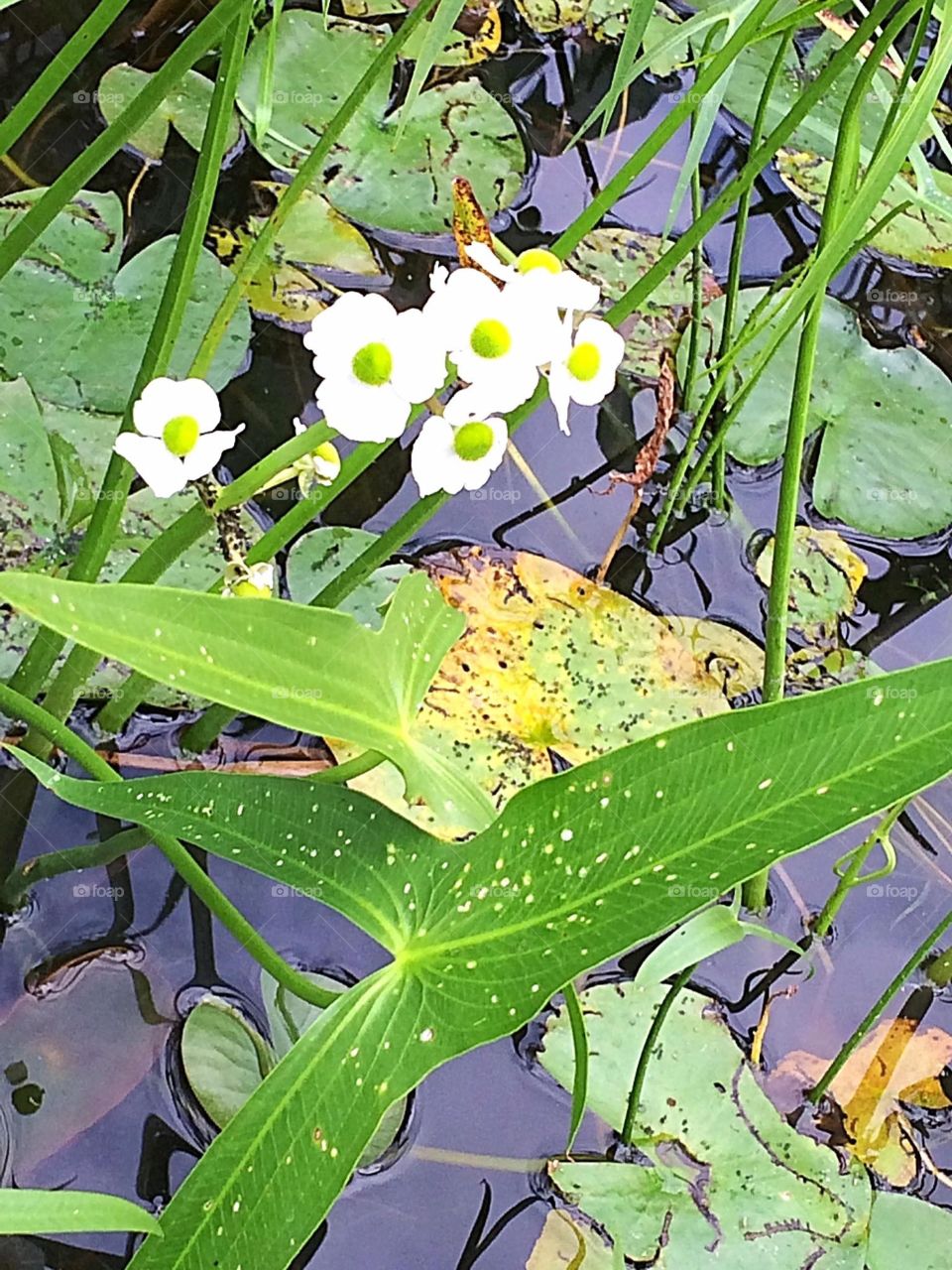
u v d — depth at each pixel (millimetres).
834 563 867
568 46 1027
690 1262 675
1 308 779
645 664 788
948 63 581
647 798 560
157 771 730
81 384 775
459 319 547
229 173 879
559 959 553
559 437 875
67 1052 674
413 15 639
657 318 917
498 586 793
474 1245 672
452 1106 695
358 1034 555
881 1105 727
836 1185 701
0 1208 511
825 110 1037
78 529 743
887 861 780
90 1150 661
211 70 917
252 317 827
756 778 553
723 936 654
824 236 679
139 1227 525
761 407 892
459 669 765
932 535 882
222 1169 539
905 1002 753
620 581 829
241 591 607
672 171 1004
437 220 896
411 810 732
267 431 804
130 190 857
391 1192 677
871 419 897
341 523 798
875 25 634
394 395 550
